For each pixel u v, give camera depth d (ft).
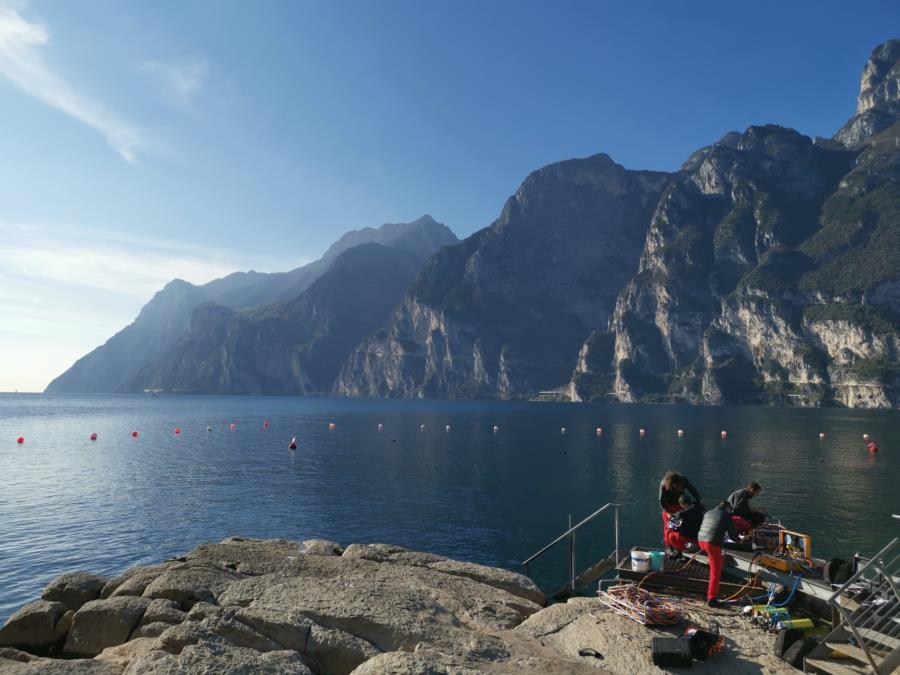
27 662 33.81
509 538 115.75
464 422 512.22
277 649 34.42
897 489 167.32
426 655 32.55
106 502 149.07
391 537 116.47
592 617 38.68
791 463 226.99
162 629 39.83
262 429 417.90
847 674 30.81
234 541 64.34
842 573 40.57
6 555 101.65
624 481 184.34
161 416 599.16
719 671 31.86
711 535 40.88
